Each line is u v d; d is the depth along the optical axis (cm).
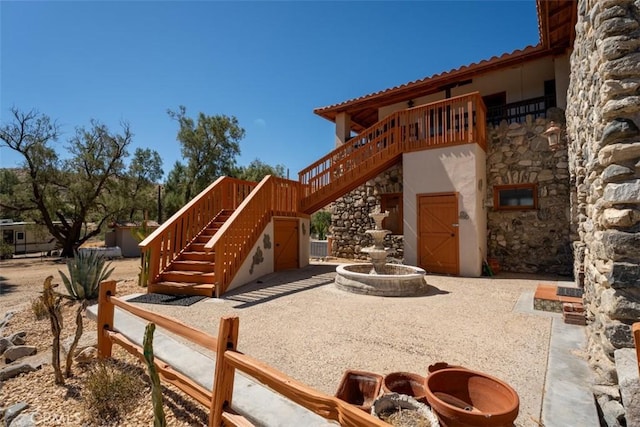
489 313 412
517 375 239
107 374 250
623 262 199
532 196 757
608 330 206
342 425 125
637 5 206
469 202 703
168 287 547
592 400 194
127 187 1808
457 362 267
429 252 750
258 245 689
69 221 2008
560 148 721
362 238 1028
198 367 260
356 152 823
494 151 799
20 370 292
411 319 392
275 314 418
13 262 1492
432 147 750
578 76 411
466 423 133
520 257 762
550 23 607
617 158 203
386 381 196
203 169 1880
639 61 200
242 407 201
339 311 430
